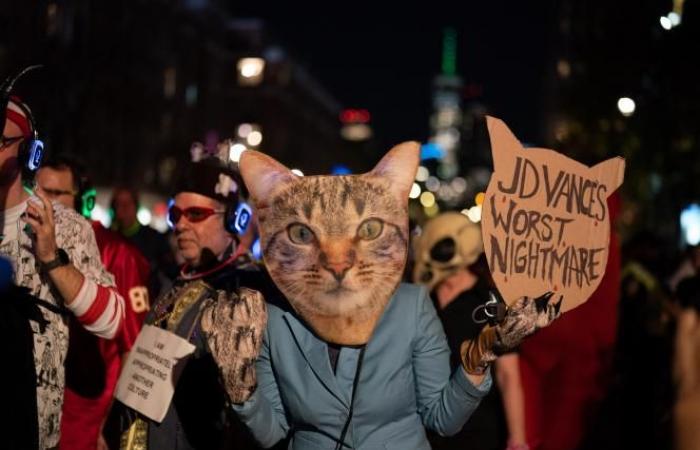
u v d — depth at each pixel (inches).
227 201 207.2
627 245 456.1
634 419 384.5
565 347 249.9
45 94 1384.1
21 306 159.5
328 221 155.6
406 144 157.6
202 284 194.4
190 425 186.4
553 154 160.9
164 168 2139.5
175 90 2279.8
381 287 155.3
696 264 391.2
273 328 159.8
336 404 156.1
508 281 156.3
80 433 212.5
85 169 240.4
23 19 1312.7
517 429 229.9
